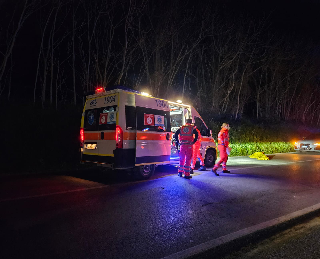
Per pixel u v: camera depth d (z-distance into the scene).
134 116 7.01
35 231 3.70
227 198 5.59
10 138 8.53
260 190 6.34
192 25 15.98
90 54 14.15
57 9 12.19
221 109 18.66
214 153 10.24
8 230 3.72
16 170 8.45
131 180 7.31
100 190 6.06
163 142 7.85
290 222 4.27
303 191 6.31
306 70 23.70
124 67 14.09
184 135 7.81
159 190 6.18
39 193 5.70
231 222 4.18
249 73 19.98
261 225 4.01
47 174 8.09
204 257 3.17
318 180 7.71
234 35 17.59
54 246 3.28
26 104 9.31
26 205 4.84
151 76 15.20
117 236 3.60
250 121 18.52
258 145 16.25
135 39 14.10
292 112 25.80
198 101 17.61
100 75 13.77
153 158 7.46
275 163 11.63
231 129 15.77
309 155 15.85
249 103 23.22
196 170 9.41
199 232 3.77
